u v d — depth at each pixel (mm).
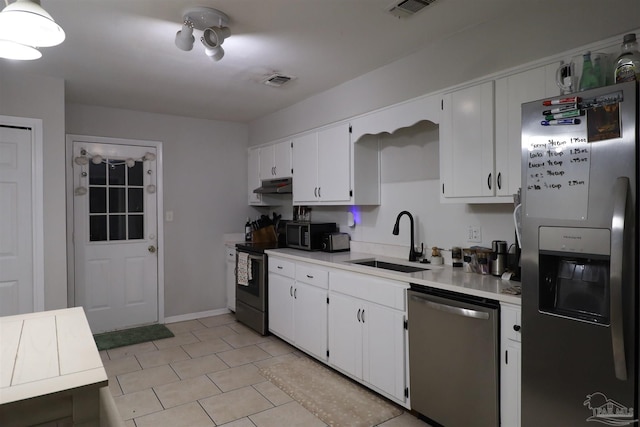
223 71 3115
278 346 3695
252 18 2262
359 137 3230
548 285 1675
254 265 4070
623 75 1545
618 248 1404
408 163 3180
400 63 2867
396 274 2479
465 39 2422
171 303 4508
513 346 1872
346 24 2342
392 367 2504
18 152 3084
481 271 2457
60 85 3234
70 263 3967
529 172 1688
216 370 3154
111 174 4195
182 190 4590
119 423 1647
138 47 2645
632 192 1405
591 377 1525
